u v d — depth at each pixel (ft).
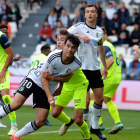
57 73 42.57
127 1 176.76
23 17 181.27
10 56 54.29
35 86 42.78
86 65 51.78
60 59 40.73
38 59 66.90
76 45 39.14
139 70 118.32
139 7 174.70
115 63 65.00
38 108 42.50
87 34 50.65
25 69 123.65
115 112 63.00
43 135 56.85
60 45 48.06
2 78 54.08
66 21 156.15
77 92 47.29
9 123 74.38
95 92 53.01
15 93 43.32
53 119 88.43
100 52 54.75
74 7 179.83
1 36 53.16
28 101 126.31
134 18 156.35
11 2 168.14
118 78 65.00
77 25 51.08
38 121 42.04
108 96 64.18
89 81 53.01
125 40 147.74
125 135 60.49
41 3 186.80
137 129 71.31
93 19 50.16
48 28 154.92
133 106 118.42
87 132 48.01
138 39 144.36
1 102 71.36
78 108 46.57
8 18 168.14
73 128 69.92
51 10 157.58
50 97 40.57
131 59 142.72
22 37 169.37
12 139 42.98
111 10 162.09
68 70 42.16
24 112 105.29
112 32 150.82
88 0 174.60
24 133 42.39
